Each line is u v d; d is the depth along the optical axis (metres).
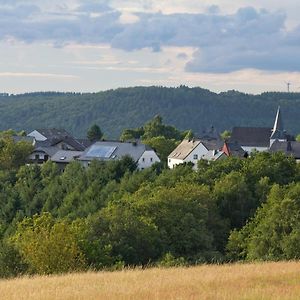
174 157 186.62
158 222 77.19
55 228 52.09
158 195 83.19
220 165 113.94
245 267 42.38
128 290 30.34
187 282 33.12
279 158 112.50
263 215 77.88
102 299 27.88
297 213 69.75
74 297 28.88
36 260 50.28
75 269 49.56
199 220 79.06
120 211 68.44
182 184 97.69
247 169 109.50
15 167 179.12
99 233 64.69
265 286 30.80
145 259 65.31
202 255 72.69
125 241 64.19
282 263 46.25
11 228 114.75
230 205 94.44
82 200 124.31
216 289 29.78
